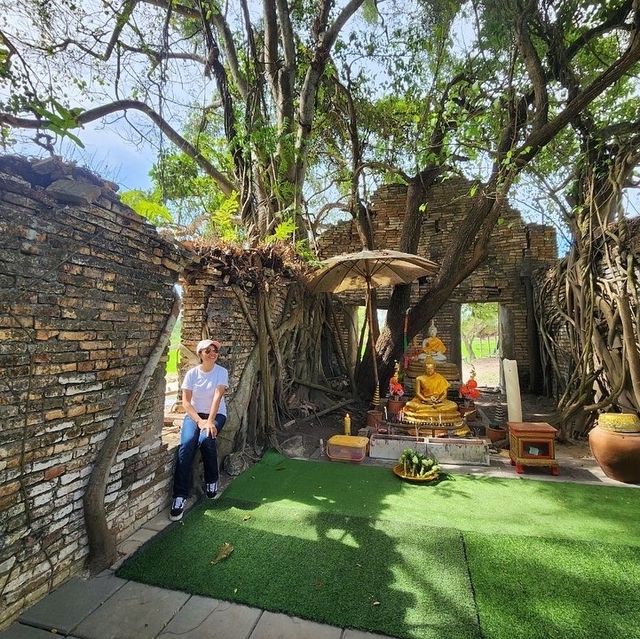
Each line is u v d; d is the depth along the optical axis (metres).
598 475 4.09
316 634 1.93
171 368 10.10
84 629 1.96
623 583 2.28
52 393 2.23
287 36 6.26
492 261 9.02
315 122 8.12
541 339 8.17
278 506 3.32
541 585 2.26
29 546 2.10
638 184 5.42
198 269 4.08
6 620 1.98
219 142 7.31
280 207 5.96
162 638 1.91
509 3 5.53
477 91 5.67
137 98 5.34
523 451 4.16
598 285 5.34
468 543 2.72
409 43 7.44
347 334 9.57
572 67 6.45
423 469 3.95
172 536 2.83
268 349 5.26
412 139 8.57
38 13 3.51
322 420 6.22
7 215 1.96
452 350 9.24
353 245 9.66
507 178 5.56
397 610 2.07
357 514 3.17
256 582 2.31
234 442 4.41
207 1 5.67
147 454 3.08
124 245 2.76
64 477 2.32
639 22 4.92
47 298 2.18
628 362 4.65
